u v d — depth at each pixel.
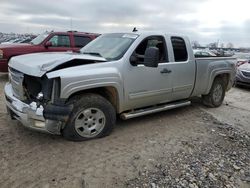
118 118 5.39
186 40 5.53
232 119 5.96
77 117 3.96
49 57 4.16
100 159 3.63
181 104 5.65
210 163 3.75
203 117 5.87
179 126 5.17
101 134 4.30
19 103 3.89
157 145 4.21
